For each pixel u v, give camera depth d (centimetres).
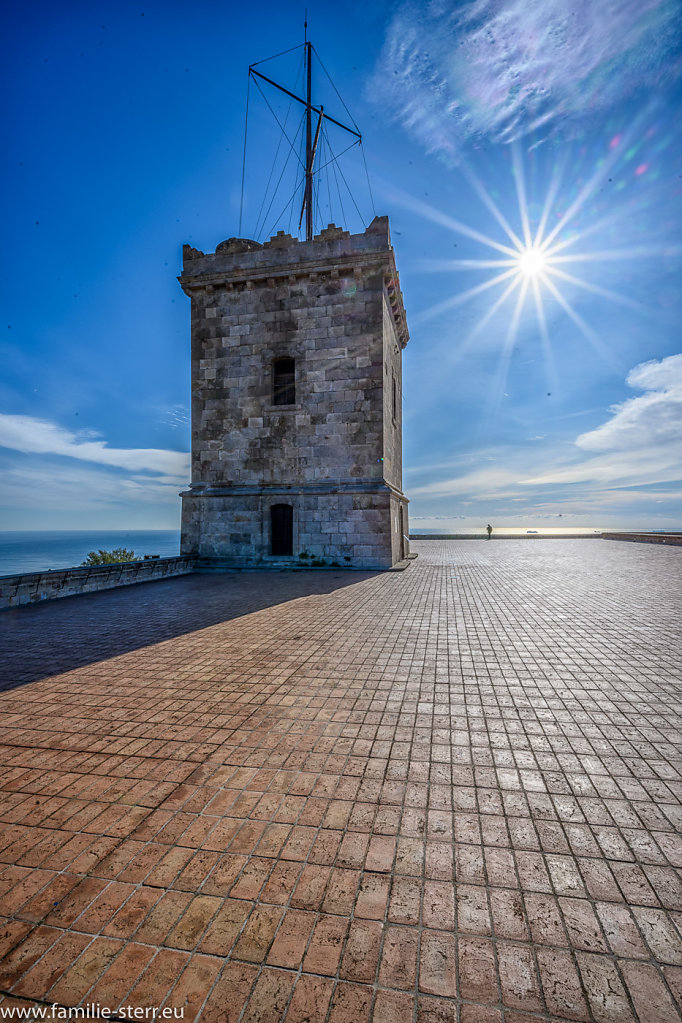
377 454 1886
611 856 285
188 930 237
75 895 260
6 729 469
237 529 1972
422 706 510
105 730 465
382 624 892
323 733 451
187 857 288
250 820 322
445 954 222
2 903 256
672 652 702
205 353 2047
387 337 2044
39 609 1080
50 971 217
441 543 3931
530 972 213
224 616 984
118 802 346
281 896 257
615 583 1435
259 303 1997
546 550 2964
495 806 335
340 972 214
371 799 345
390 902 252
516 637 791
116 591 1356
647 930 234
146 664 668
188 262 2052
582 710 496
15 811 337
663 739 433
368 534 1869
